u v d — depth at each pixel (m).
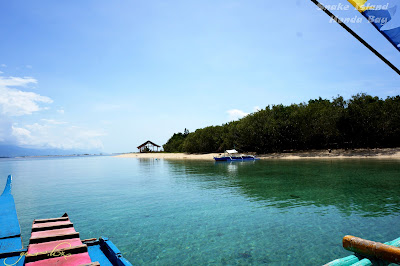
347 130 47.22
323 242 8.84
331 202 14.34
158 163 60.75
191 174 31.39
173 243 9.16
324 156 49.88
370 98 50.56
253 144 62.41
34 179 29.84
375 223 10.54
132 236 9.91
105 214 13.07
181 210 13.53
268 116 58.81
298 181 22.23
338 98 48.34
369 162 36.19
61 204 15.55
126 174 34.03
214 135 79.88
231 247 8.69
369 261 2.56
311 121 52.78
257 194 17.27
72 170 44.53
